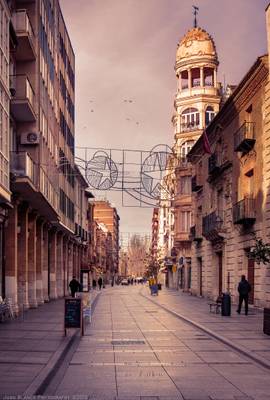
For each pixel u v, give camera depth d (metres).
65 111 43.09
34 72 27.67
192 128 60.88
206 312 27.56
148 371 11.42
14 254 26.02
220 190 38.12
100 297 48.22
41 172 28.00
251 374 11.11
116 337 17.14
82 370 11.55
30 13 27.91
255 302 29.02
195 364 12.28
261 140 28.39
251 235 29.91
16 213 26.41
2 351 13.84
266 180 27.42
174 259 73.88
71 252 53.97
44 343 15.41
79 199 59.53
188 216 58.28
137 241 169.25
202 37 61.81
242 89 30.20
